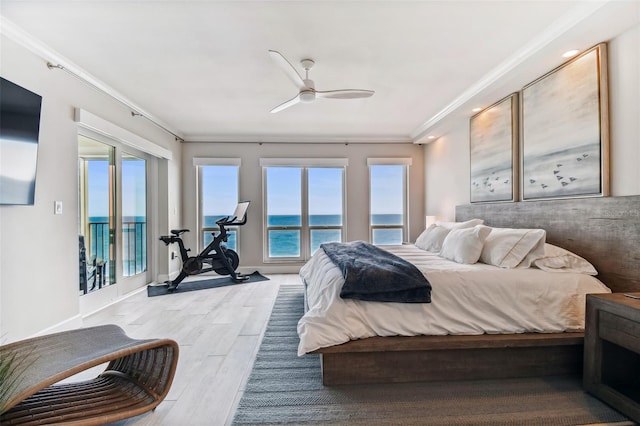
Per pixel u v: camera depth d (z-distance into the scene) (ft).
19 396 3.98
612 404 5.51
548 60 8.16
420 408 5.62
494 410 5.56
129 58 8.95
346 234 18.57
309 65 9.24
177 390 6.29
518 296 6.79
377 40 8.07
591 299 5.95
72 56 8.80
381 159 18.44
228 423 5.32
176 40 8.03
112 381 6.19
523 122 9.89
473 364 6.55
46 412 4.99
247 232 18.25
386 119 15.03
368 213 18.61
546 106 8.91
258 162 18.21
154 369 5.95
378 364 6.43
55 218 8.79
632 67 6.75
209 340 8.74
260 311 11.32
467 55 8.90
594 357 5.87
